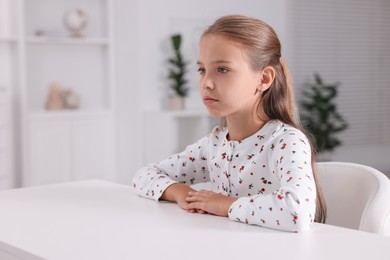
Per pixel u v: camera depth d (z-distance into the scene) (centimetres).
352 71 647
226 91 131
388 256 100
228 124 148
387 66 668
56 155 447
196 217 129
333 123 608
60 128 448
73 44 483
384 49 665
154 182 150
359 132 659
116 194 155
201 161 160
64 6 473
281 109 145
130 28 483
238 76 131
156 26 507
